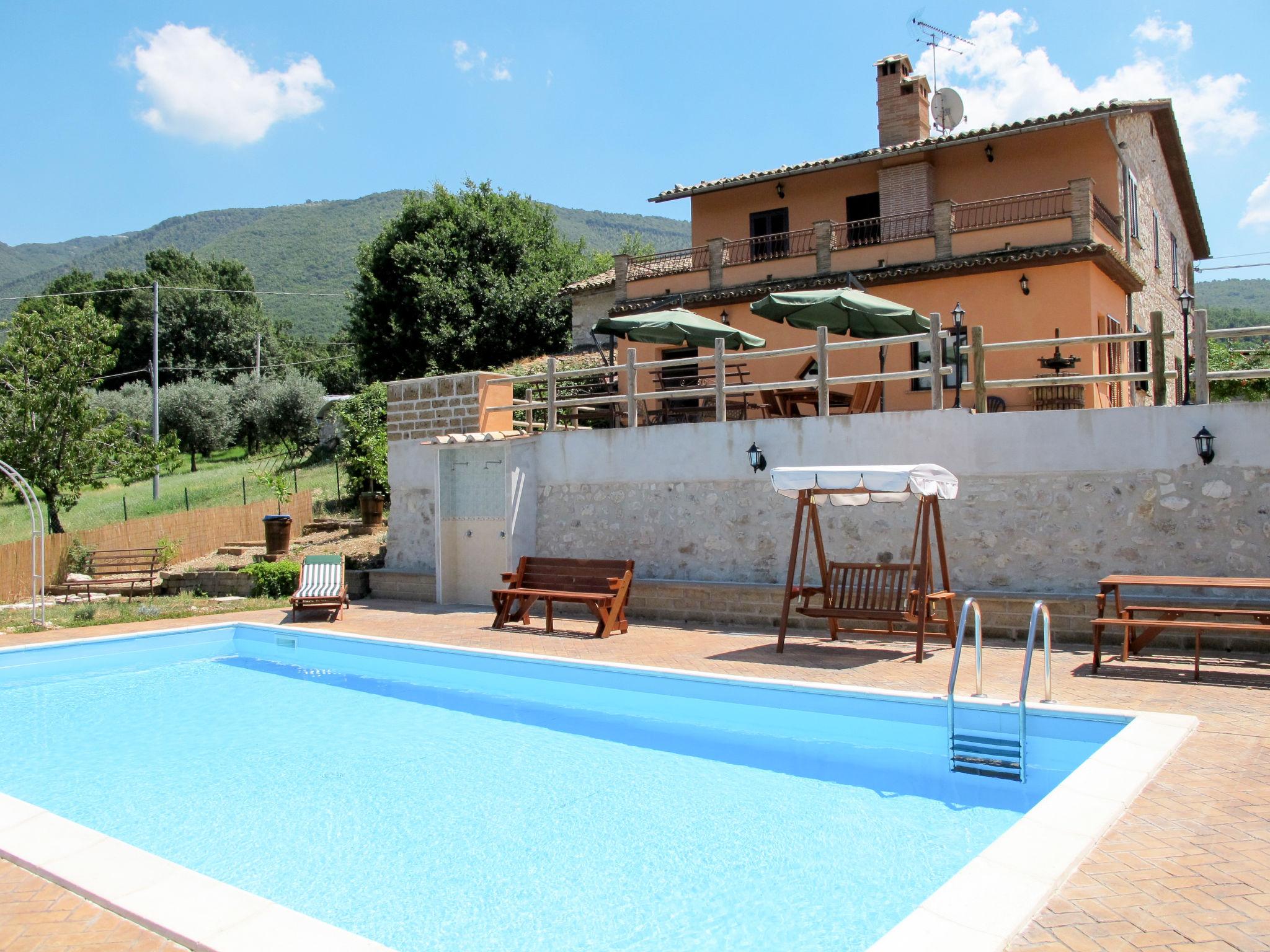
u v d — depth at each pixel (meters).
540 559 12.38
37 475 21.55
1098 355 17.17
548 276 40.19
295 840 5.41
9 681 10.66
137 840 5.46
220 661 12.08
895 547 11.08
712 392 12.55
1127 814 4.61
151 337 59.94
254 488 30.48
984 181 20.06
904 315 13.95
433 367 36.88
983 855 3.95
